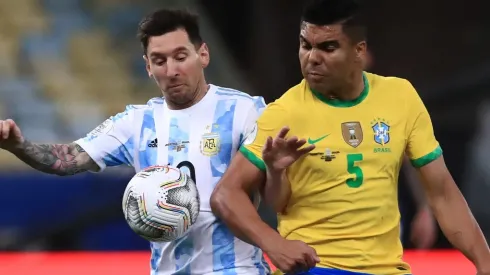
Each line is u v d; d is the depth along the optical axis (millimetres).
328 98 14836
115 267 21750
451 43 50250
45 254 24078
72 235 29469
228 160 15969
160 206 14750
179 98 15773
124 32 50812
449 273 20859
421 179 15391
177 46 15406
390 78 15398
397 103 15031
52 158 15914
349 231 14508
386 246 14719
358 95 14914
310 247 13688
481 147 35781
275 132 14664
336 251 14516
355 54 14383
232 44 52062
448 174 15281
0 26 49438
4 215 29531
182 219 14875
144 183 14906
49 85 46656
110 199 29453
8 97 45344
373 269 14516
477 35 50188
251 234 14047
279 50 50500
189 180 15180
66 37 49750
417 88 48938
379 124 14758
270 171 13828
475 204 34281
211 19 53250
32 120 44156
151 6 52062
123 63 49250
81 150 16297
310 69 14344
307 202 14680
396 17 50438
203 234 15750
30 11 50688
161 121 16297
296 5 50375
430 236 24125
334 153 14516
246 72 51062
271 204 14570
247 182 14680
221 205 14469
